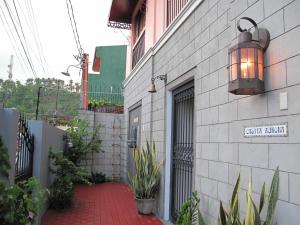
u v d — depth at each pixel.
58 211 5.96
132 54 9.48
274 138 2.30
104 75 15.23
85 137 9.81
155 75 6.27
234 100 2.89
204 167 3.70
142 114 7.38
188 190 4.53
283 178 2.18
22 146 4.02
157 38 6.29
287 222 2.12
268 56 2.40
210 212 3.47
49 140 5.91
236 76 2.40
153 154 5.87
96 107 11.23
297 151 2.07
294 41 2.14
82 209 6.19
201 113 3.86
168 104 5.40
